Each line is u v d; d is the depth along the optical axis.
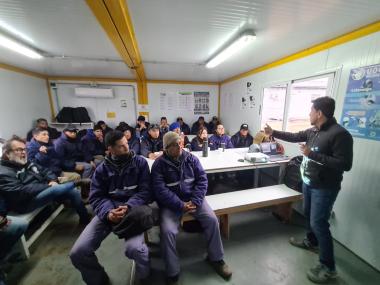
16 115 3.42
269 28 1.80
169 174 1.61
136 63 3.05
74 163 2.73
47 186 1.87
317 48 2.17
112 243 1.86
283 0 1.33
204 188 1.67
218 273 1.51
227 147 3.39
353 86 1.76
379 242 1.56
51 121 4.55
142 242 1.33
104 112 4.93
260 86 3.38
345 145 1.28
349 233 1.80
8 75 3.24
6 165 1.73
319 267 1.48
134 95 5.01
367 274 1.53
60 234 1.98
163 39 2.12
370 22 1.62
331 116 1.40
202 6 1.42
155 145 3.01
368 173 1.63
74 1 1.38
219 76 4.49
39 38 2.09
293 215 2.36
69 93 4.67
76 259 1.25
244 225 2.15
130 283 1.43
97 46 2.36
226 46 2.29
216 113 5.54
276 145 2.67
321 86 2.19
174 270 1.39
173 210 1.57
